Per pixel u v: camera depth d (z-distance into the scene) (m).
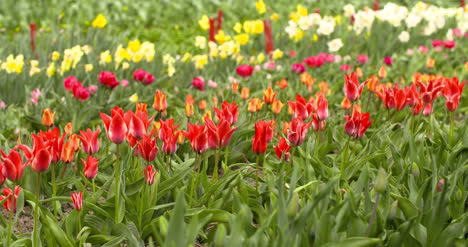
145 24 12.12
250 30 7.93
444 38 9.49
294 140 3.14
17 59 5.89
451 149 3.83
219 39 7.47
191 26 11.83
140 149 2.99
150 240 2.55
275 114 4.57
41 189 3.83
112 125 2.73
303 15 8.95
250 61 7.36
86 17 12.10
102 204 3.19
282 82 5.51
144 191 3.25
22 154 3.84
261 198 3.43
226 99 5.91
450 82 3.86
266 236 2.83
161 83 6.68
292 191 2.62
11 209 2.68
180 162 3.81
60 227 3.02
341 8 14.43
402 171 3.38
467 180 3.38
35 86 6.16
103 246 2.88
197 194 3.57
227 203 3.31
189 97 4.30
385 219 2.77
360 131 3.31
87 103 5.52
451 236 2.79
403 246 2.86
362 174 3.08
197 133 3.09
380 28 8.64
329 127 4.41
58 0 12.52
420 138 3.97
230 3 13.60
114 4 12.53
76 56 6.23
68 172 3.94
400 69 7.60
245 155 4.55
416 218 2.84
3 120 5.14
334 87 6.28
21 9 11.92
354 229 2.75
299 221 2.41
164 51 8.81
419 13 9.02
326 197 2.71
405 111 5.14
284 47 8.73
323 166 3.62
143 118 3.11
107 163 3.90
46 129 5.22
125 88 6.18
